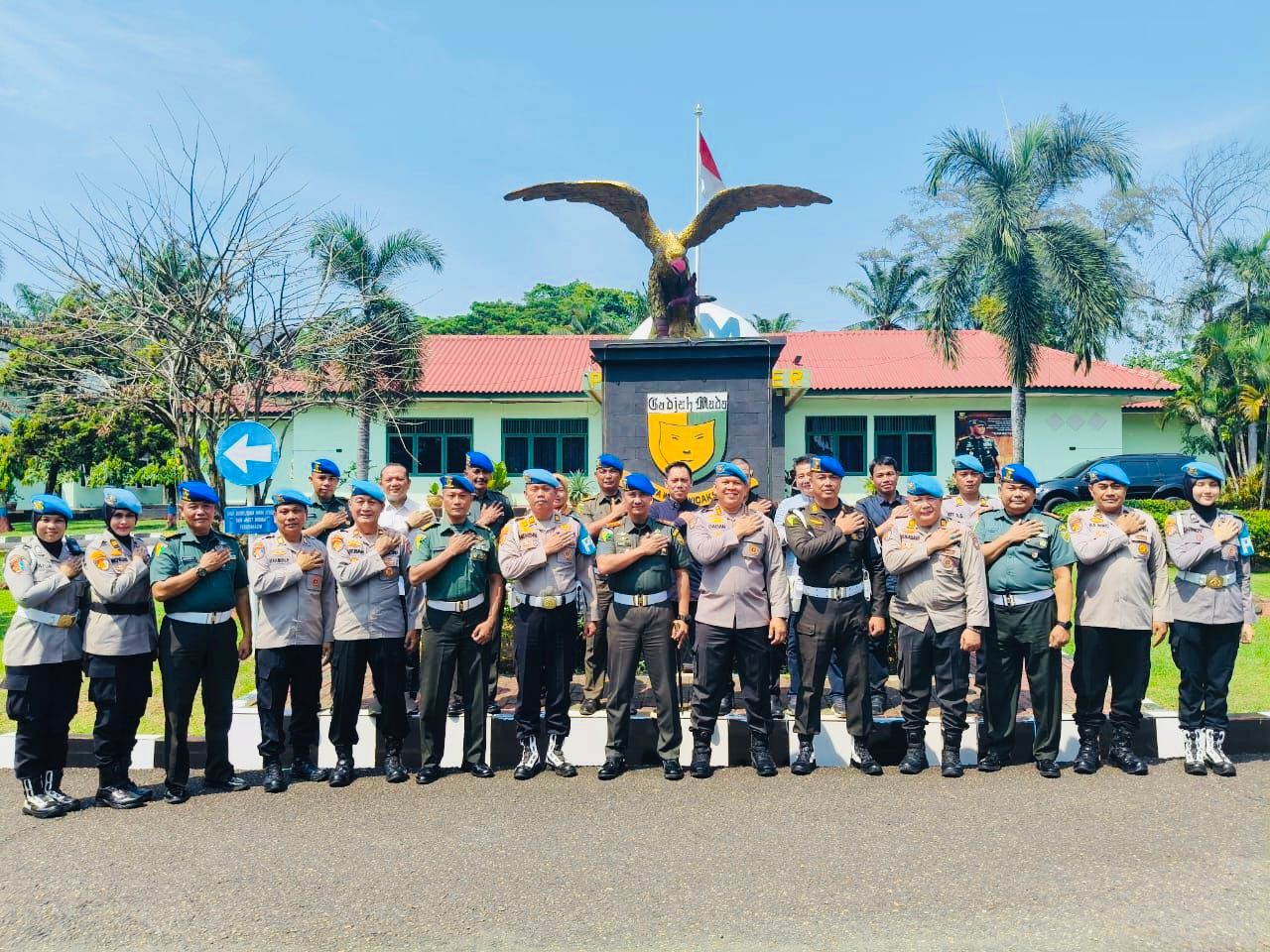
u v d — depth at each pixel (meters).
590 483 21.91
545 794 5.03
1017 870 3.93
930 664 5.33
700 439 8.02
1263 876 3.84
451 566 5.36
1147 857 4.04
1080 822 4.48
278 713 5.23
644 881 3.88
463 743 5.56
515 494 22.78
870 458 22.92
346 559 5.26
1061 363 23.81
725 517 5.40
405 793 5.09
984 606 5.18
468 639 5.40
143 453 22.89
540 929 3.47
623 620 5.34
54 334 10.11
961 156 16.92
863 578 5.45
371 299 11.93
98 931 3.49
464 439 23.16
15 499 31.06
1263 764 5.43
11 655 4.75
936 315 17.50
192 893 3.80
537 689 5.41
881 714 6.03
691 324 8.83
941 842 4.25
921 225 34.38
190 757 5.69
